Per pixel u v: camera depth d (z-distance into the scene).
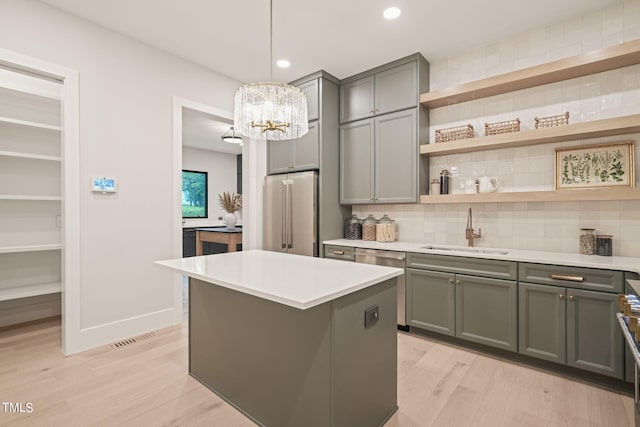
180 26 2.80
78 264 2.66
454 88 2.99
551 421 1.80
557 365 2.34
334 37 2.95
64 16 2.59
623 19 2.42
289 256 2.44
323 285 1.53
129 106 2.96
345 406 1.54
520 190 2.89
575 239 2.65
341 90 3.85
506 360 2.52
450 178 3.29
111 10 2.57
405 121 3.30
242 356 1.90
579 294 2.18
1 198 2.60
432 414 1.87
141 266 3.05
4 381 2.20
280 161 4.09
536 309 2.36
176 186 3.30
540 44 2.78
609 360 2.08
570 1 2.41
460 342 2.80
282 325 1.69
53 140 3.15
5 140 2.91
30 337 2.93
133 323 2.98
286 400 1.67
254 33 2.89
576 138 2.60
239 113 2.18
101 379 2.23
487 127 2.93
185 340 2.90
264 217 4.14
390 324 1.87
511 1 2.41
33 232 3.09
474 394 2.06
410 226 3.59
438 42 3.02
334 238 3.81
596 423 1.78
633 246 2.42
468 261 2.66
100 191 2.78
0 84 2.79
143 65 3.06
